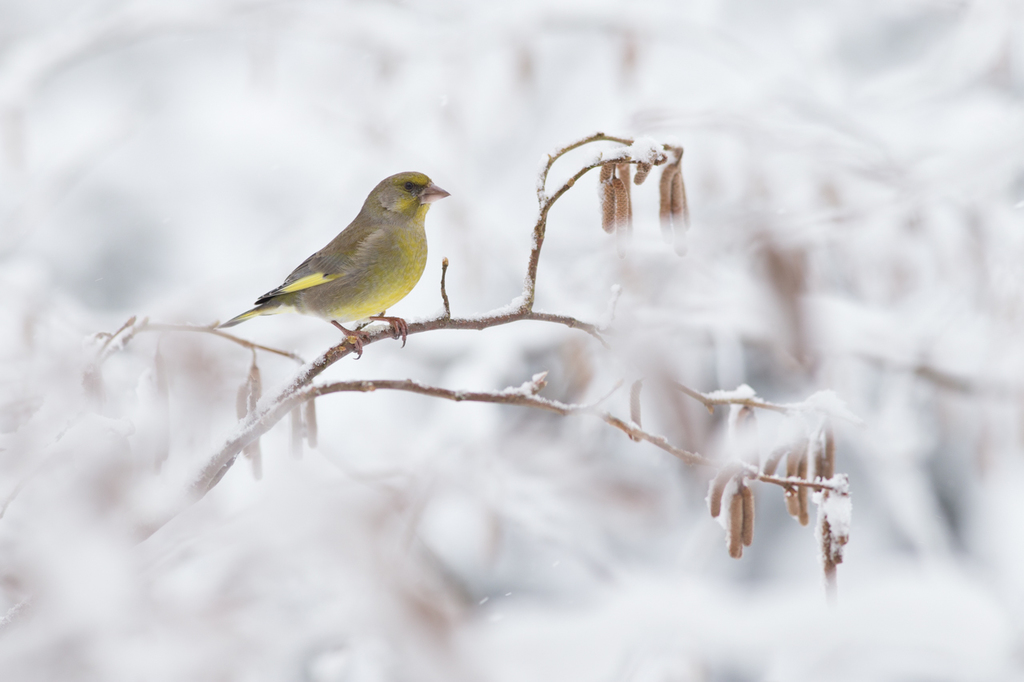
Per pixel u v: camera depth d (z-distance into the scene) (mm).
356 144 14555
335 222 14117
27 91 14508
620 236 5504
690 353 11312
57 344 8422
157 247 15492
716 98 12242
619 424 5590
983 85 12617
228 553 4680
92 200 15625
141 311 11602
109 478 4367
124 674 3936
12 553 4188
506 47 14422
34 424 5008
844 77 13875
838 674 9195
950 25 14727
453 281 12930
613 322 5945
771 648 9062
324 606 4867
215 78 16953
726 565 13602
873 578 13031
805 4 14703
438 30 15023
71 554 4090
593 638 7969
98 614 3967
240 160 15461
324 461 5852
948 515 14234
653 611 8562
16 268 9984
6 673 3809
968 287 10633
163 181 15734
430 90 14172
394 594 4805
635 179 5414
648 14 13602
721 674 9680
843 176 9648
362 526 4867
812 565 13750
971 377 11062
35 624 3934
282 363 11531
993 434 10055
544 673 7770
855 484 13758
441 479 9336
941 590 10078
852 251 10961
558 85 14852
